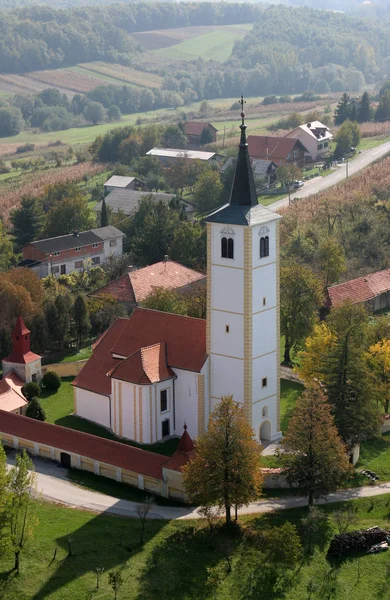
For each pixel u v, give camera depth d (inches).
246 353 4311.0
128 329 4773.6
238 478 3762.3
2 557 3454.7
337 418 4276.6
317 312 6003.9
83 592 3380.9
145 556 3607.3
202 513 3868.1
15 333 5251.0
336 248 6855.3
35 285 6195.9
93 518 3882.9
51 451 4468.5
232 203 4256.9
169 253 7485.2
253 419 4414.4
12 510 3447.3
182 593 3417.8
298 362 5634.8
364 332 5044.3
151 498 3897.6
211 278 4330.7
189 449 4065.0
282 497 4114.2
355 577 3560.5
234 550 3666.3
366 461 4458.7
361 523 3892.7
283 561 3528.5
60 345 6077.8
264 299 4328.3
